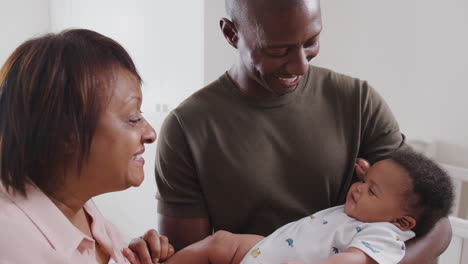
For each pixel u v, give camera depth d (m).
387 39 2.10
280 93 0.84
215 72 1.74
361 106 0.97
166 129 0.97
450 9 1.93
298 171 0.96
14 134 0.53
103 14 2.68
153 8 2.33
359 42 2.10
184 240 0.99
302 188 0.97
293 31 0.72
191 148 0.93
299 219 1.00
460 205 2.01
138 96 0.60
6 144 0.54
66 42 0.55
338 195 1.03
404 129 2.19
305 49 0.77
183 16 2.16
